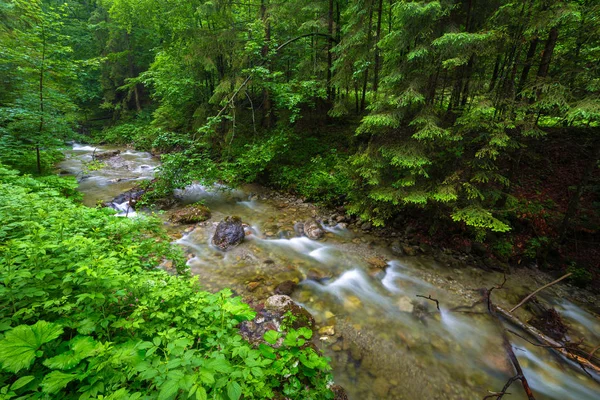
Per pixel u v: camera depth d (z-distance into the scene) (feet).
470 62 18.53
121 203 28.09
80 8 81.82
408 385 10.96
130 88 72.90
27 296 6.98
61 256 8.21
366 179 22.52
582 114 12.64
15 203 11.61
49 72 27.09
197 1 39.34
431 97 18.44
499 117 16.02
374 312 15.15
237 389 5.29
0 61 24.35
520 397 10.82
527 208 21.85
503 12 15.20
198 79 42.80
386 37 17.65
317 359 8.10
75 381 5.77
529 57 17.06
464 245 20.93
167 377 5.15
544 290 17.38
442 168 19.02
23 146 26.02
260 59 33.14
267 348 7.93
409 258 20.76
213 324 7.85
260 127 41.04
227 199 32.42
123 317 7.89
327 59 38.19
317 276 18.29
